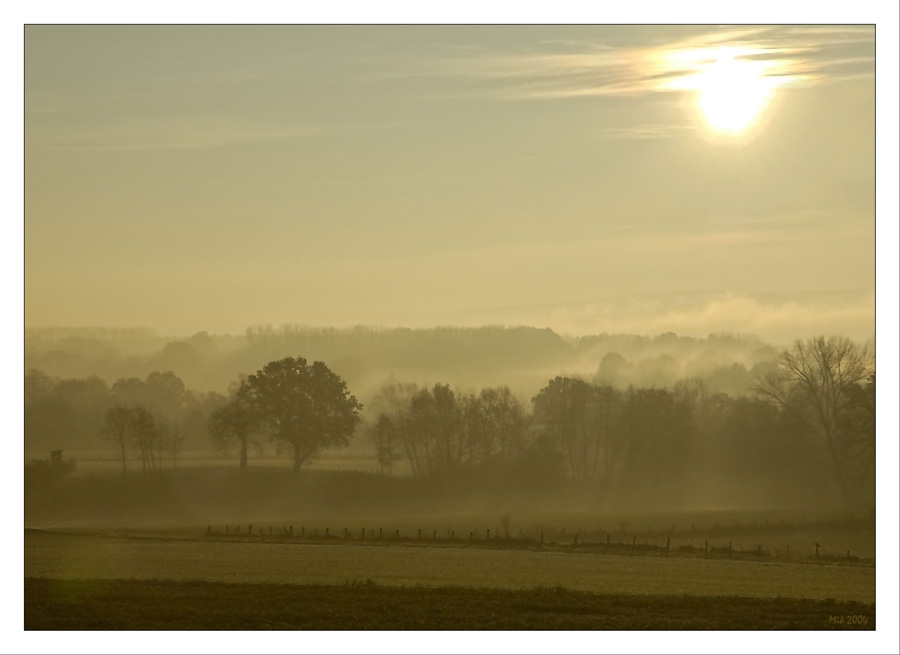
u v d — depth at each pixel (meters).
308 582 62.50
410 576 65.75
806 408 119.12
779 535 94.06
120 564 71.62
